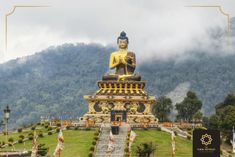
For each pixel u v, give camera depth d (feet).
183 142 565.94
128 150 510.17
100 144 541.34
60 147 442.09
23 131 634.84
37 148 470.39
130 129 583.99
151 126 622.95
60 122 642.22
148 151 487.61
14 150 487.61
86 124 624.18
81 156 495.82
